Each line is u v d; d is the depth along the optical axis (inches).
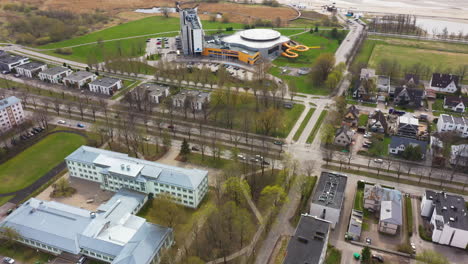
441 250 6692.9
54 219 6953.7
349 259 6535.4
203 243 6865.2
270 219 7460.6
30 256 6633.9
